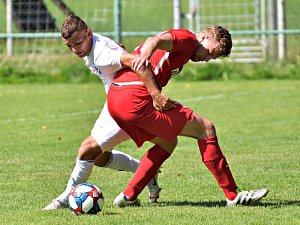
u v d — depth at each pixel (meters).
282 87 39.97
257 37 54.94
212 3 65.00
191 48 13.73
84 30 13.55
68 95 37.69
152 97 13.38
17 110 31.81
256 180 17.14
